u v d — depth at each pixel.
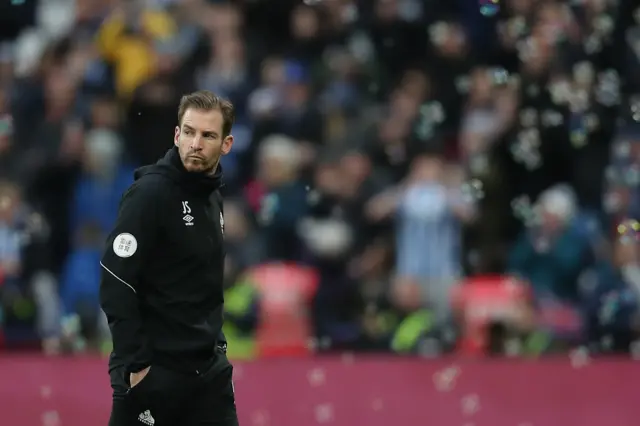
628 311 29.02
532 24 34.84
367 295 29.28
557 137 32.47
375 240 30.69
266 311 27.72
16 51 37.47
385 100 34.75
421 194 30.75
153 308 16.25
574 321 28.62
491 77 33.56
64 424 25.62
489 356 27.14
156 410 16.44
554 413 25.73
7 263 29.78
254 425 25.61
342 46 35.62
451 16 35.81
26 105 33.94
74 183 31.91
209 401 16.70
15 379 25.70
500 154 32.09
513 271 30.19
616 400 25.78
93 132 32.78
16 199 30.44
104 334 29.66
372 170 32.09
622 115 33.34
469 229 30.83
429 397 25.83
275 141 31.39
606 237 31.50
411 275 29.97
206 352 16.52
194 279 16.36
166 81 33.69
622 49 34.59
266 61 35.06
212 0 36.78
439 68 34.38
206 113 16.03
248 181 32.84
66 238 31.52
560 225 29.86
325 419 25.73
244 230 30.11
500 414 25.77
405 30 35.66
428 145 32.75
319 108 33.66
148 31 35.28
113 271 15.80
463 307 28.44
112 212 31.73
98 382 25.75
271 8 36.81
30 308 29.48
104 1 36.28
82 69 34.62
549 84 33.44
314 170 31.70
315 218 30.89
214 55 35.00
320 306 28.42
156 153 33.09
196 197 16.33
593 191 32.28
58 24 38.69
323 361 26.00
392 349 28.33
